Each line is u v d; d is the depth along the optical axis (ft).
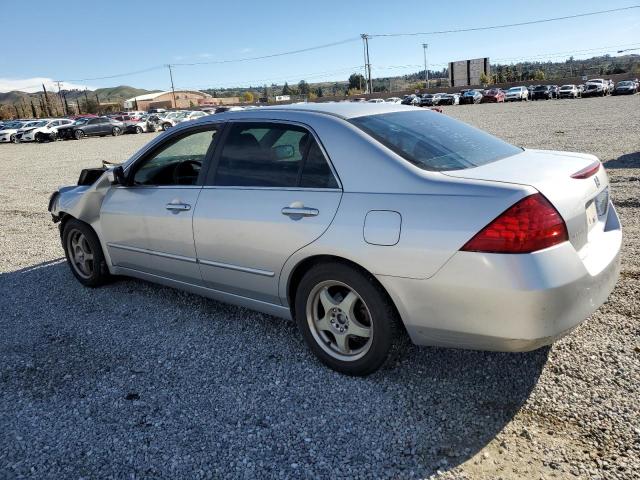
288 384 10.56
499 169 9.59
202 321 13.78
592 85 169.27
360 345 10.82
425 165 9.70
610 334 11.39
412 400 9.75
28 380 11.31
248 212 11.27
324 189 10.28
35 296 16.42
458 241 8.56
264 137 11.59
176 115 140.87
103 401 10.36
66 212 16.35
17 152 91.35
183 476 8.21
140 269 14.74
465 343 9.07
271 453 8.61
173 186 13.32
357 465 8.21
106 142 105.19
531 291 8.11
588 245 9.35
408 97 197.88
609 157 34.99
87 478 8.28
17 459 8.80
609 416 8.84
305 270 10.96
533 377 10.14
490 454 8.23
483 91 199.82
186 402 10.16
